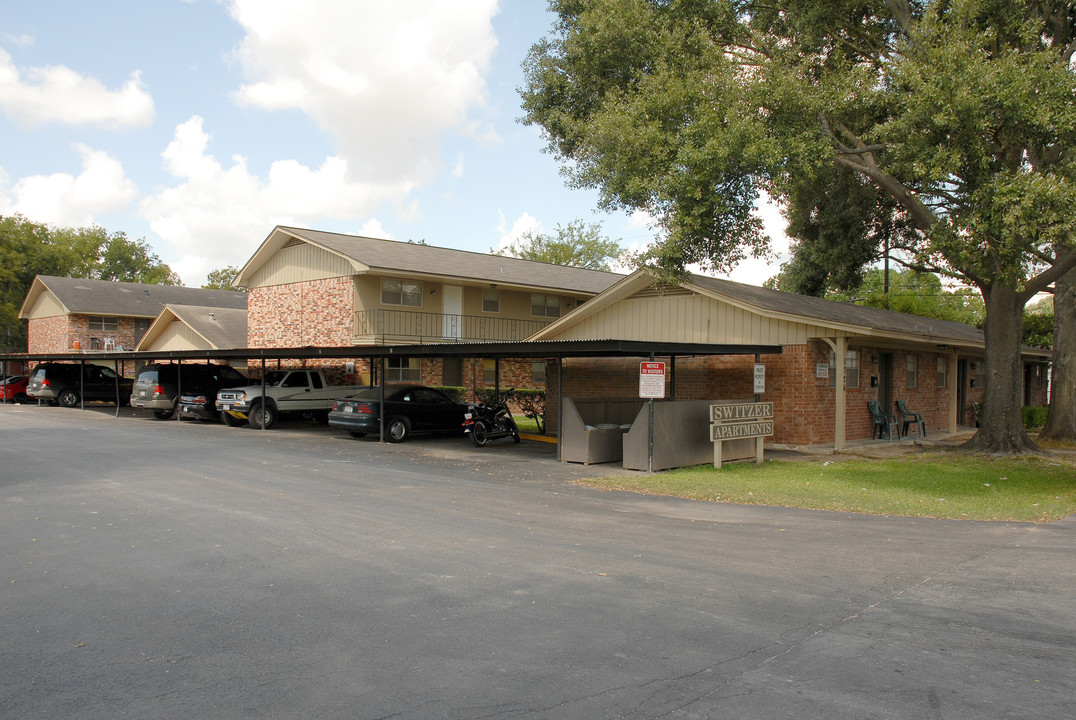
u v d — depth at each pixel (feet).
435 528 27.55
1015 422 55.01
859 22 55.67
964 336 72.23
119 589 19.97
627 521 29.30
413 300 92.48
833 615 18.19
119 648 15.89
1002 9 46.65
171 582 20.61
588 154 51.49
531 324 106.42
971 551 24.72
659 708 13.16
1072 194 36.60
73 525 27.66
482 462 48.08
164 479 38.55
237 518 28.99
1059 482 40.98
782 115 45.44
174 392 80.28
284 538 25.77
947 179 43.57
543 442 62.39
